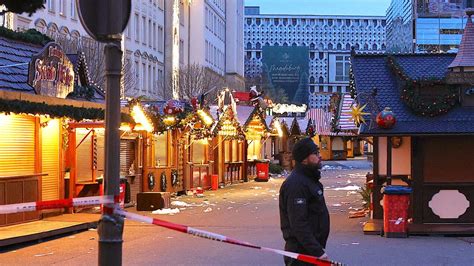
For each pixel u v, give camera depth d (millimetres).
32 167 16609
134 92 52094
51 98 15859
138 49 57906
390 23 167875
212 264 11586
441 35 123250
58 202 7289
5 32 17016
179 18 72750
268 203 24109
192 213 20453
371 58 17281
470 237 14758
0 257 12422
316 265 6324
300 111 76938
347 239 14477
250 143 41844
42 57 16672
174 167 27375
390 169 15836
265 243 13992
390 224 14727
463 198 15797
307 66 154125
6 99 13898
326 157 80625
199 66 71812
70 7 43750
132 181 23141
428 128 15406
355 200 24781
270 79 153625
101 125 18297
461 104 15812
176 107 24141
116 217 5289
